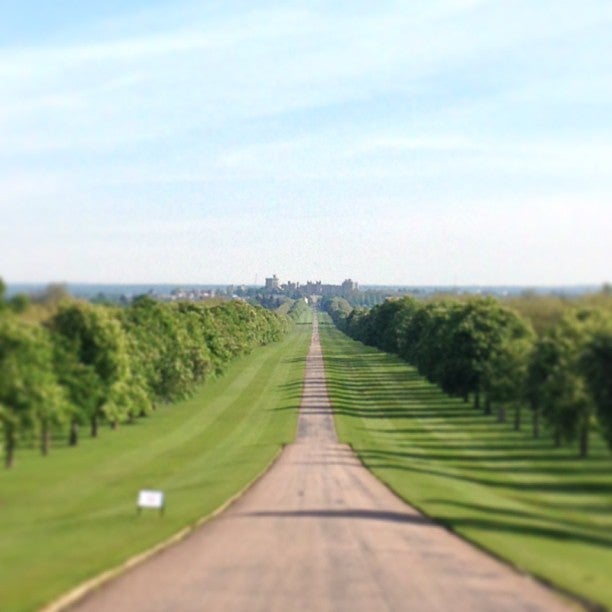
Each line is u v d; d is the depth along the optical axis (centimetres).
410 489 7125
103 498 6638
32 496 6662
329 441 10706
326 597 3547
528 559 4312
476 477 7856
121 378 10425
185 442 10519
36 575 3859
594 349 6850
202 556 4422
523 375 9875
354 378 19675
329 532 5184
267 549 4622
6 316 7625
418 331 19338
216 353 19125
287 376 19900
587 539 4947
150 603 3431
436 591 3669
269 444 10419
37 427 8019
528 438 10300
